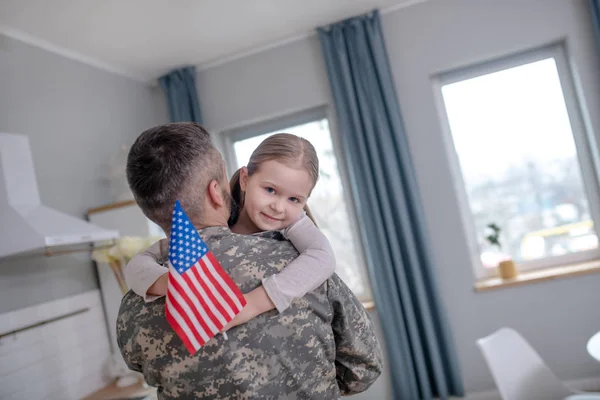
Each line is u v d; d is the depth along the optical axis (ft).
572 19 10.50
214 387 2.62
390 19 11.44
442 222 11.20
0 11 8.19
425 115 11.29
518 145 11.30
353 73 11.32
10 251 6.81
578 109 10.92
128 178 2.92
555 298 10.56
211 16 9.89
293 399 2.66
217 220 2.95
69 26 9.18
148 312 2.82
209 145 2.92
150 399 7.65
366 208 11.23
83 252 9.41
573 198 11.00
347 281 12.06
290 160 3.36
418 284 10.81
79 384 8.64
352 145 11.34
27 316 7.93
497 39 10.90
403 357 10.91
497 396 10.80
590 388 10.33
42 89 9.36
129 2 8.71
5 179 7.25
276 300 2.61
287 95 12.07
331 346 2.82
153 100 12.98
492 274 11.43
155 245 3.28
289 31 11.53
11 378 7.45
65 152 9.63
